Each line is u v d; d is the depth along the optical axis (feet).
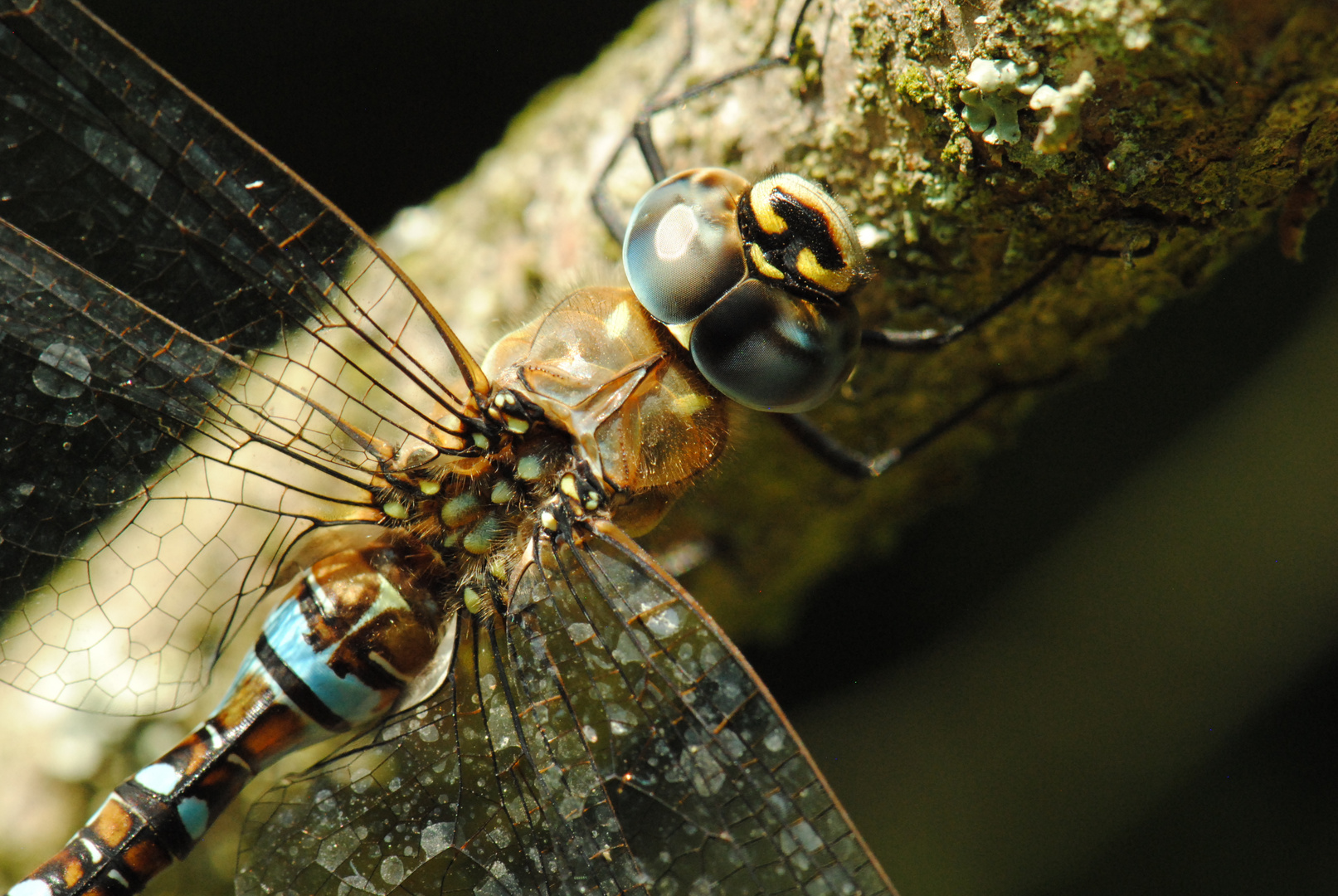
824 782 0.56
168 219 0.56
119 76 0.56
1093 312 0.57
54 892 0.57
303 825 0.57
